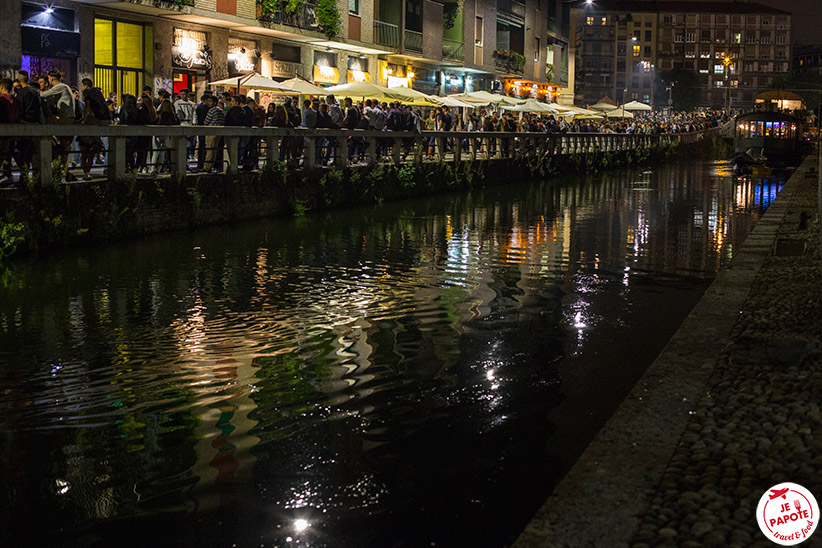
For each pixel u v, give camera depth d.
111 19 27.20
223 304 10.33
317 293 11.05
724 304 8.40
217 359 7.87
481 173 31.66
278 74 35.41
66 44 25.38
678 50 161.62
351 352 8.11
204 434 5.90
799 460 4.22
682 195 28.86
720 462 4.27
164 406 6.52
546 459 5.46
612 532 3.56
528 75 62.78
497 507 4.77
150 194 16.48
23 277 12.01
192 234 16.72
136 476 5.21
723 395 5.39
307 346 8.34
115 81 27.55
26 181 13.81
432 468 5.31
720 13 161.62
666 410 5.11
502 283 11.96
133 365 7.69
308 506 4.77
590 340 8.68
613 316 9.86
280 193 20.44
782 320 7.57
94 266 12.93
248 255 14.18
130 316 9.68
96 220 15.16
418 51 45.44
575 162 42.47
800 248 12.80
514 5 59.00
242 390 6.92
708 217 21.61
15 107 13.28
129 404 6.57
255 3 31.91
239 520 4.61
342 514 4.68
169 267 12.92
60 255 13.86
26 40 24.06
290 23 33.84
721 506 3.70
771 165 42.78
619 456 4.38
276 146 20.45
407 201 25.44
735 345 6.38
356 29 39.62
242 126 19.02
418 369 7.54
